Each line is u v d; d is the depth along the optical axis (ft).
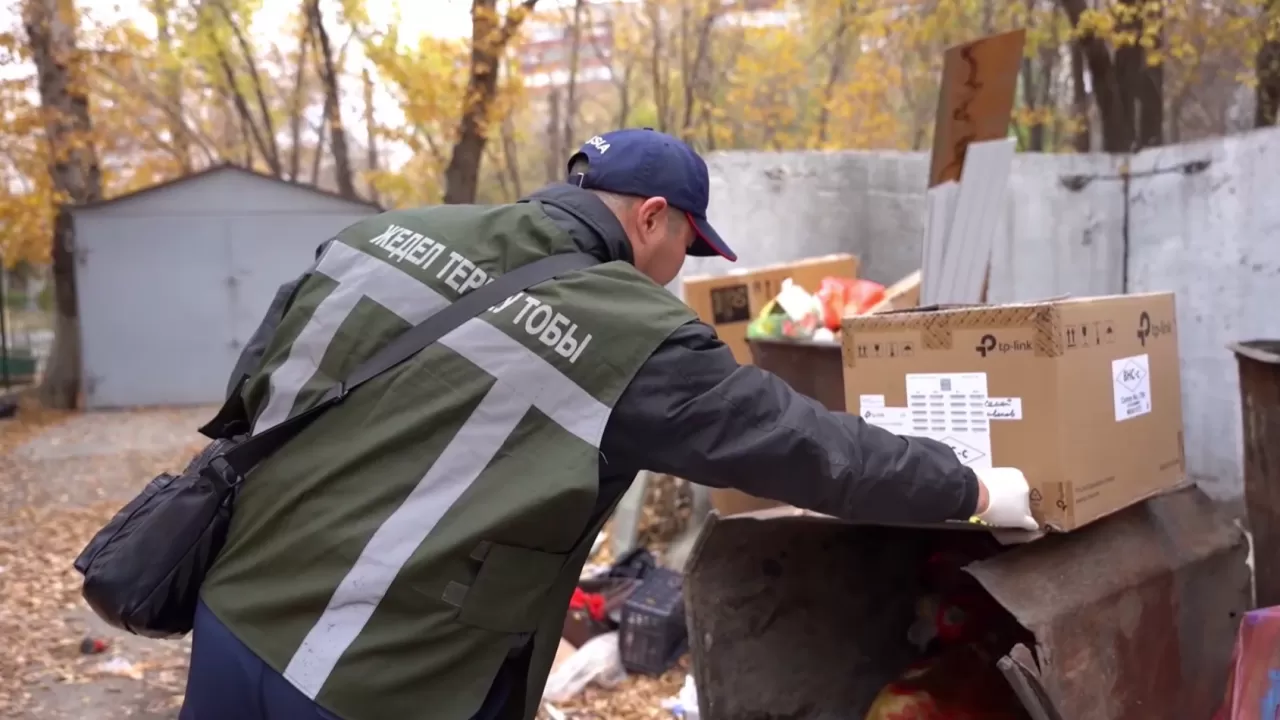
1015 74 13.37
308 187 44.39
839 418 5.58
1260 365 8.04
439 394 5.18
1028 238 19.38
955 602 8.70
